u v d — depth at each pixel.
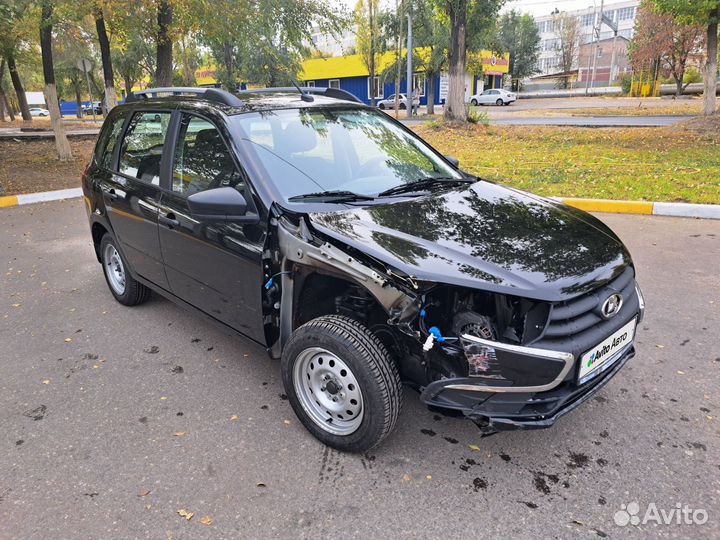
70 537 2.40
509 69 63.81
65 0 10.62
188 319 4.66
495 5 20.20
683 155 11.49
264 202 3.02
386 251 2.60
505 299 2.51
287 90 4.46
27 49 25.17
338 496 2.61
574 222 3.18
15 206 9.54
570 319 2.48
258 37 14.52
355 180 3.48
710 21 15.48
